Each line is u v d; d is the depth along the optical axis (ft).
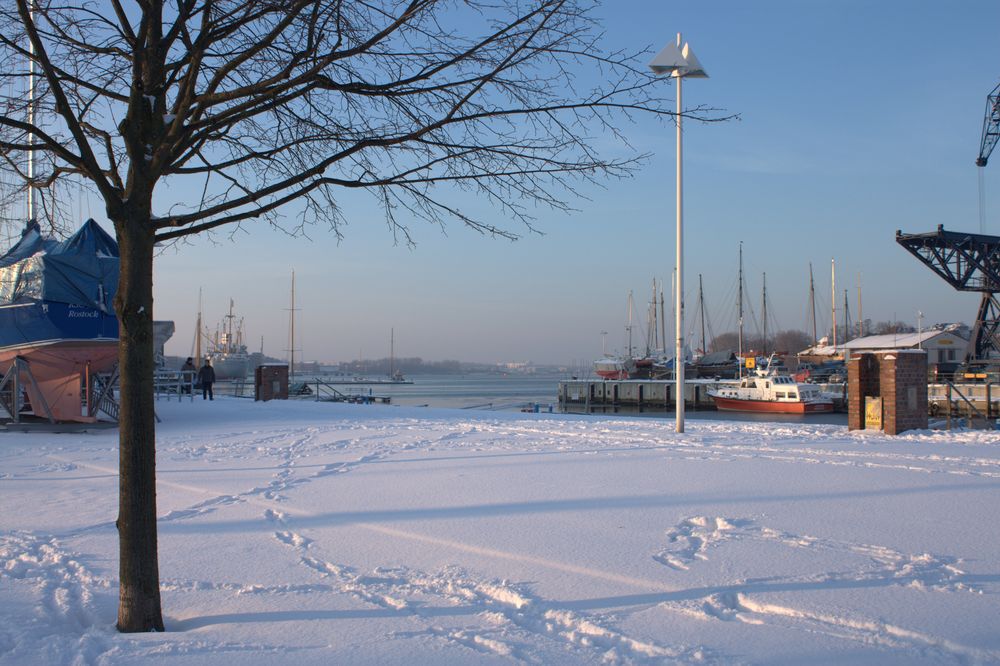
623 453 45.09
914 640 15.47
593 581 19.76
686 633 15.99
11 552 23.99
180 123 18.13
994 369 159.94
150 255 18.13
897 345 239.91
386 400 175.11
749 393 178.40
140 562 17.24
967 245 151.84
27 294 65.67
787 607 17.38
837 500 29.78
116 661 14.98
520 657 15.03
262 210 19.01
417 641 15.98
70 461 45.32
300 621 17.38
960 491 31.48
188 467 41.73
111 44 21.56
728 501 29.91
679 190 57.41
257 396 106.52
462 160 20.61
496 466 40.45
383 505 30.27
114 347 66.28
